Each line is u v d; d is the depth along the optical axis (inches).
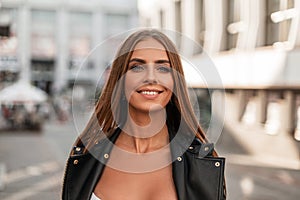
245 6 548.7
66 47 1742.1
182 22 721.6
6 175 376.8
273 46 494.9
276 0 493.7
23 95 865.5
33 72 1713.8
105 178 53.6
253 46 531.2
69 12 1745.8
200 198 52.7
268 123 506.6
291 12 464.1
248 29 544.7
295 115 468.4
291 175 378.9
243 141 528.7
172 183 52.7
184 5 709.9
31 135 785.6
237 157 484.1
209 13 641.0
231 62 577.3
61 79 1723.7
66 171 54.6
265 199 293.1
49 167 424.5
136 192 52.4
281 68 475.8
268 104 511.5
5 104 860.6
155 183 52.7
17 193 305.6
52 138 721.6
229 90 577.6
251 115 536.7
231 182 348.8
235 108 559.8
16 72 941.2
